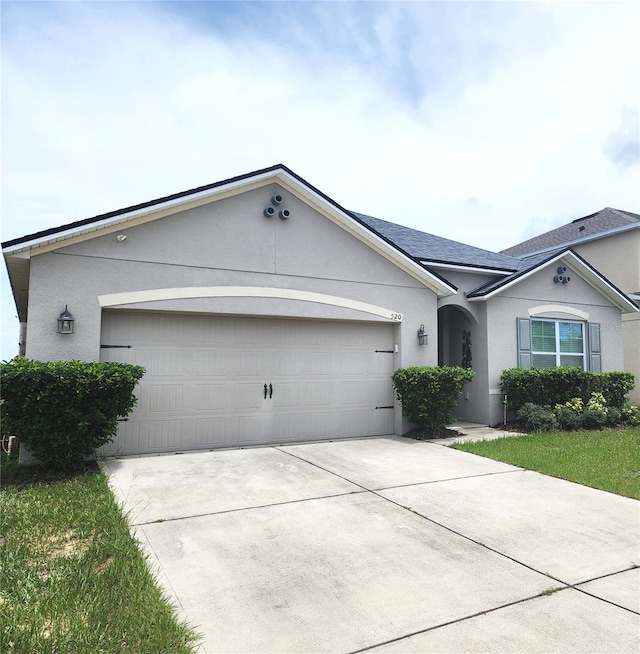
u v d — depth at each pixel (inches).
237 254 365.1
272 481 270.4
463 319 528.7
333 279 402.9
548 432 440.8
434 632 126.1
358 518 213.2
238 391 370.0
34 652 112.9
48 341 304.5
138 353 338.3
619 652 118.0
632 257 669.9
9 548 173.8
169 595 143.4
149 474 281.3
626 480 278.4
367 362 426.0
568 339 550.6
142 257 332.8
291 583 152.6
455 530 200.8
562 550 181.5
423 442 395.9
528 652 117.6
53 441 266.8
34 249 304.5
